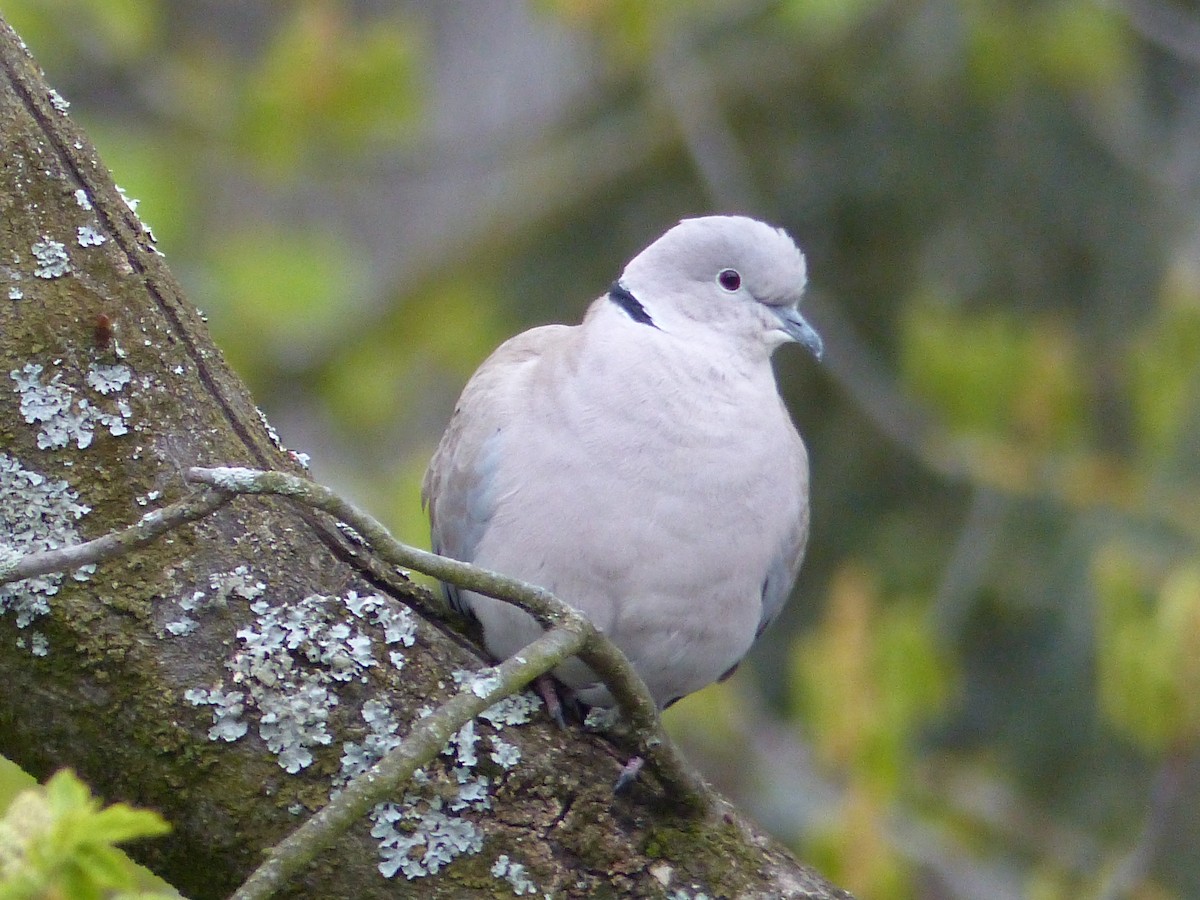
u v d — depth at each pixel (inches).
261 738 196.4
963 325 466.3
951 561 506.3
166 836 197.3
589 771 206.8
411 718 201.2
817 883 209.0
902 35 505.0
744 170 518.6
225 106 529.3
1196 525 451.5
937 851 437.4
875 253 517.3
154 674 195.0
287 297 538.6
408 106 495.2
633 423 248.1
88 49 508.7
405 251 659.4
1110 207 505.4
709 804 207.3
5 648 193.3
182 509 174.2
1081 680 484.7
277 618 200.5
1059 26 478.3
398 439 592.7
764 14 535.5
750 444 252.7
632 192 546.9
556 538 248.2
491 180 656.4
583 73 629.6
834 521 518.3
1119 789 479.2
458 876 198.7
